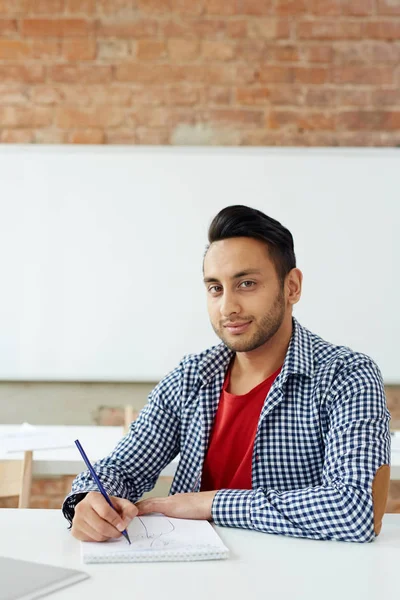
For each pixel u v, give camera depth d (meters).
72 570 0.88
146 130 3.18
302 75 3.19
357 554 0.98
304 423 1.26
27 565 0.90
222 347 1.39
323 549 1.01
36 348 3.13
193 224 3.15
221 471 1.31
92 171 3.15
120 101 3.18
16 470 1.80
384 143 3.18
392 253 3.13
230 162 3.15
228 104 3.19
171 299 3.14
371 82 3.19
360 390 1.22
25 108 3.18
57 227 3.15
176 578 0.86
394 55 3.19
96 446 2.37
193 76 3.19
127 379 3.12
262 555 0.97
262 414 1.27
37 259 3.15
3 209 3.15
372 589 0.83
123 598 0.79
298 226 3.14
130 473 1.35
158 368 3.13
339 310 3.12
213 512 1.12
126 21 3.20
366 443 1.14
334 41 3.20
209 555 0.95
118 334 3.14
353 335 3.12
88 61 3.19
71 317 3.13
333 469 1.14
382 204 3.13
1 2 3.20
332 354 1.30
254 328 1.26
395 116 3.18
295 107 3.18
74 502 1.11
